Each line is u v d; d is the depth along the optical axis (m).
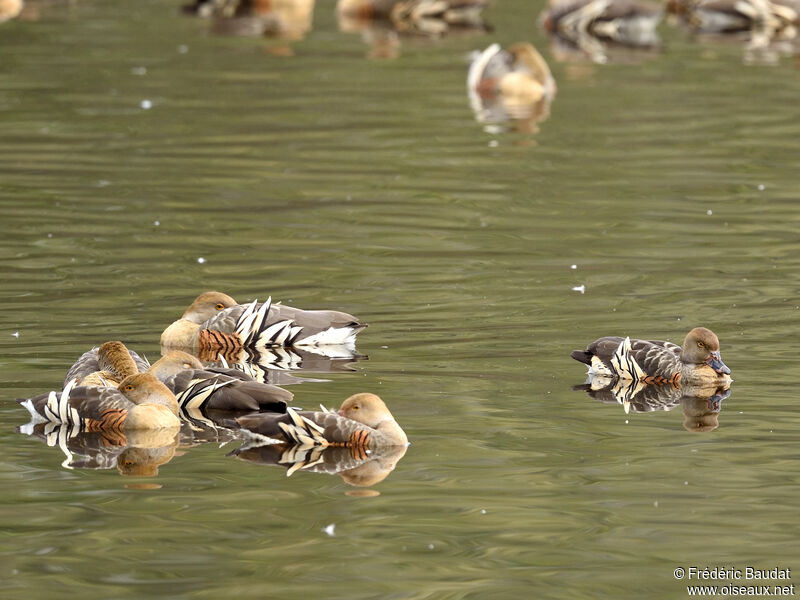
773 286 17.95
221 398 13.49
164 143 26.42
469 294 17.67
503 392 13.98
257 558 9.91
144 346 15.69
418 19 44.72
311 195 23.00
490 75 32.31
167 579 9.55
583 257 19.47
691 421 13.12
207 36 39.56
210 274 18.50
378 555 9.97
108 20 41.94
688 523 10.56
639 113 29.86
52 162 24.73
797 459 11.97
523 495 11.15
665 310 16.91
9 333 15.79
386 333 16.06
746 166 25.16
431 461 11.96
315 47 38.38
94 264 18.84
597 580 9.60
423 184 23.83
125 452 12.33
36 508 10.84
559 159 25.78
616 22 42.28
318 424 12.48
